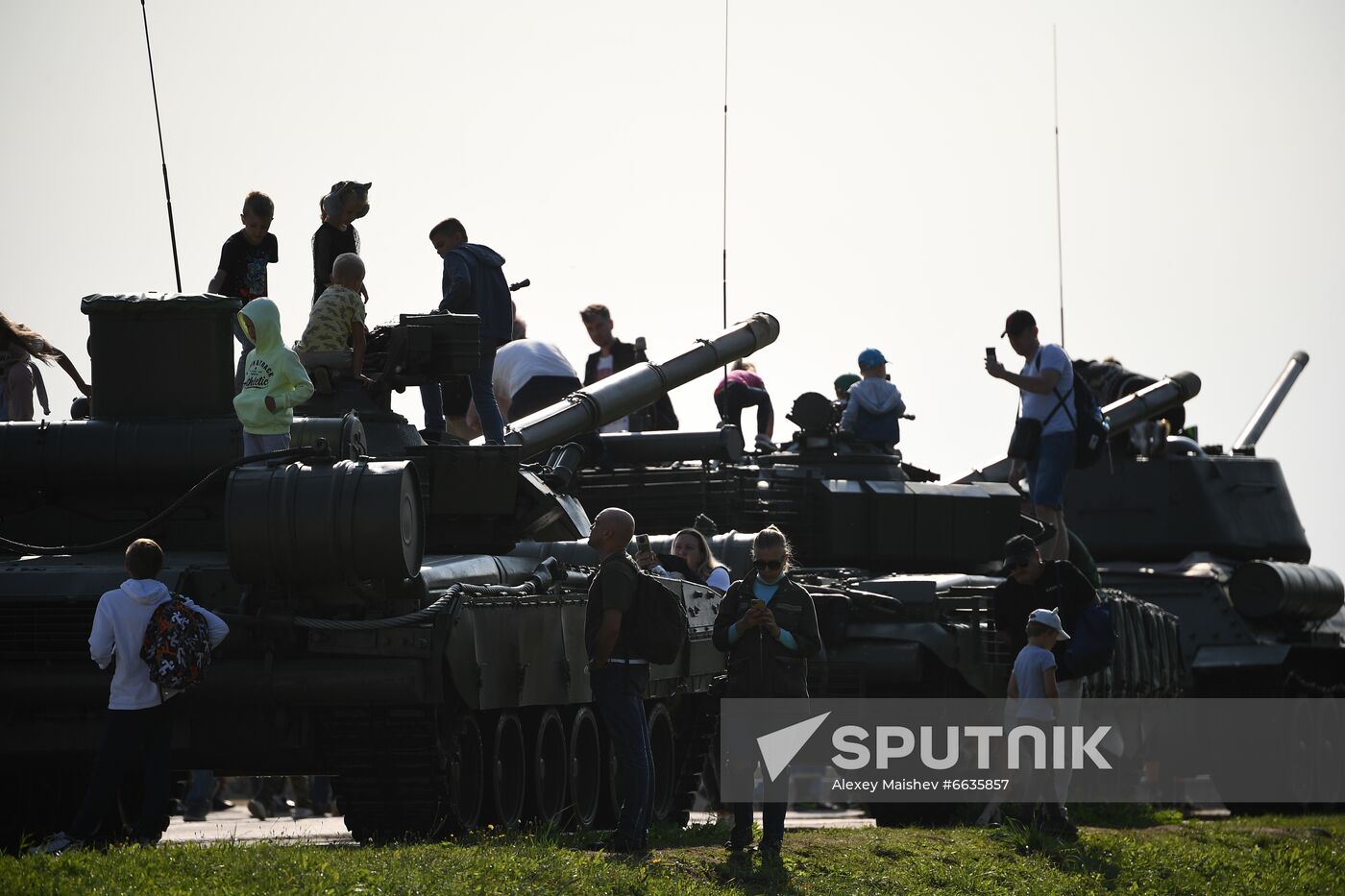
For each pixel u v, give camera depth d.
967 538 75.00
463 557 50.00
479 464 51.31
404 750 44.44
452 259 58.16
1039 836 52.56
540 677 48.44
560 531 57.06
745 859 43.53
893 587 66.00
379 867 37.00
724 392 75.75
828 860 45.56
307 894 34.47
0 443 49.28
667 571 58.47
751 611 43.81
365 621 43.28
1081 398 65.75
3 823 49.09
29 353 58.78
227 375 50.62
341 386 52.00
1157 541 91.75
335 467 43.34
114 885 34.34
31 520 49.84
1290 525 95.25
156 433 49.22
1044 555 65.50
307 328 51.81
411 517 43.66
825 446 75.06
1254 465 94.94
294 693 43.38
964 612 66.62
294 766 45.56
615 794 55.56
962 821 64.38
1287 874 53.25
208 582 44.16
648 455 72.94
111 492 49.72
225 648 43.78
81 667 44.16
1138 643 78.50
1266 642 88.31
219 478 48.78
